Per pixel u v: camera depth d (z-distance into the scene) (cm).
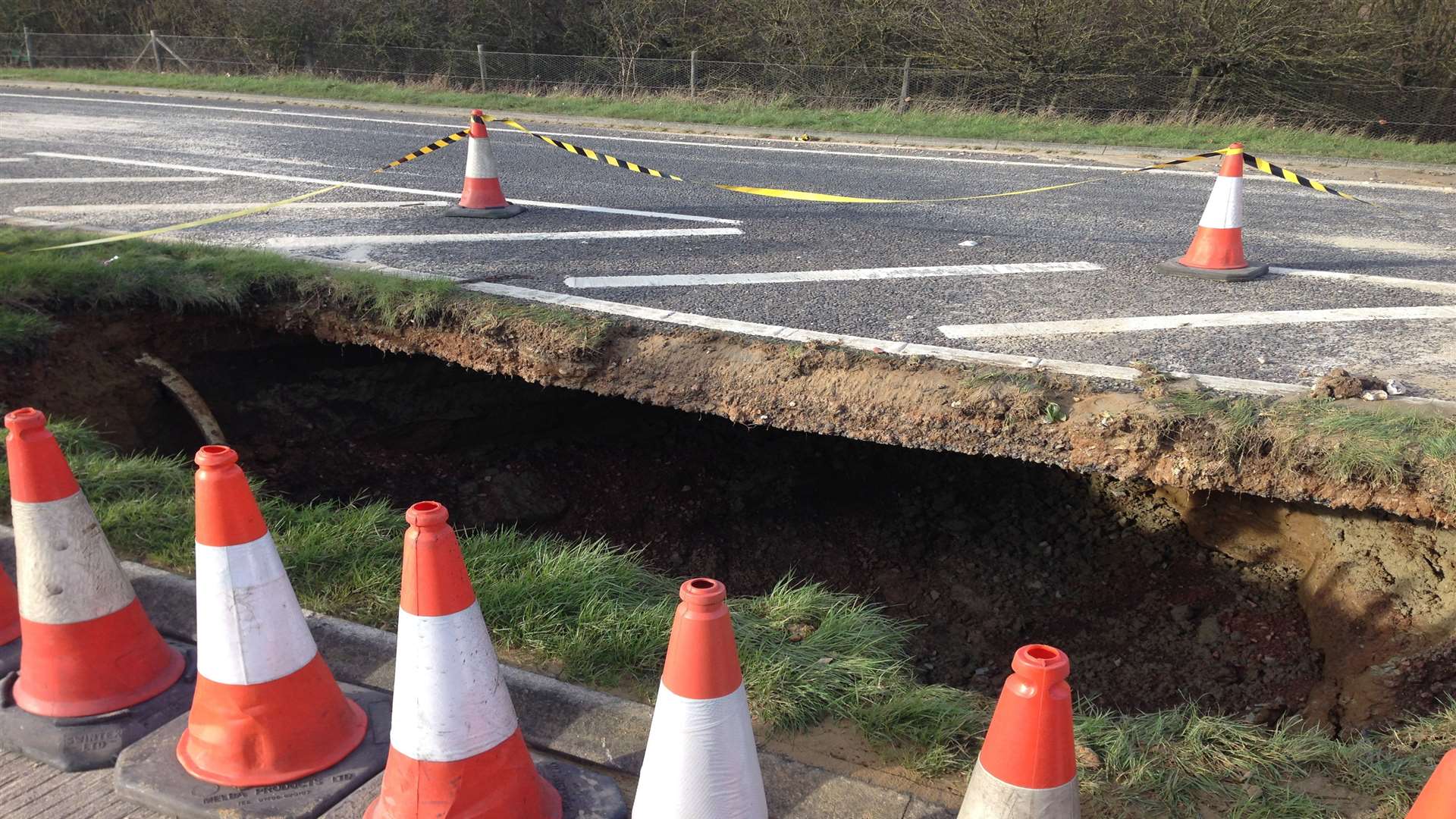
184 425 549
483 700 232
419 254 627
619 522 597
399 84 1752
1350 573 401
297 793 253
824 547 568
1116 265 632
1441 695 335
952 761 270
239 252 584
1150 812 255
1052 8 1523
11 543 364
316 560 364
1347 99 1498
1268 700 404
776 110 1479
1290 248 682
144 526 380
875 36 1669
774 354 452
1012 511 557
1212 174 1027
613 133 1284
